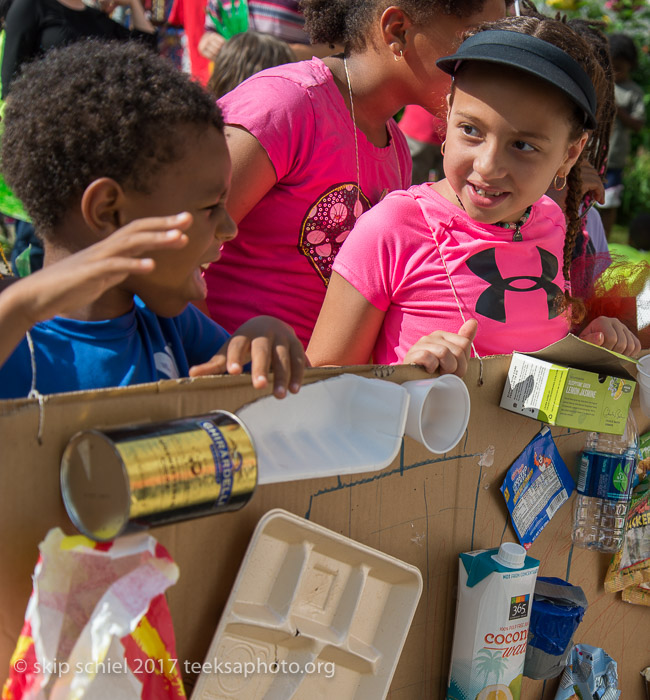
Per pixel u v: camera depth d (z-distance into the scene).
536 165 1.66
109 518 0.92
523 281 1.81
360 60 2.04
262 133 1.87
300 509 1.23
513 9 2.47
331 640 1.23
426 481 1.42
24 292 0.95
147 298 1.25
